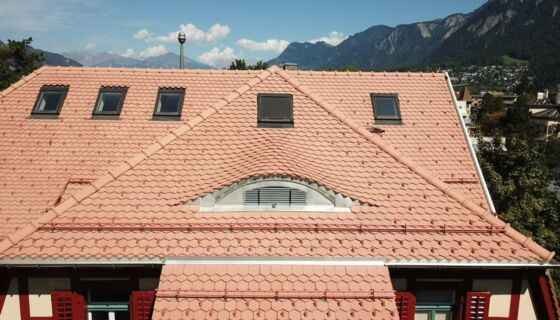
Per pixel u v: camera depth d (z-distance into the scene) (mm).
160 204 7484
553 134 73125
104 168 9602
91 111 10945
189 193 7613
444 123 11320
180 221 7242
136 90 11492
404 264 6980
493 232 7379
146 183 7801
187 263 6852
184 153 8375
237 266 6840
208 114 9289
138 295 7602
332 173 8039
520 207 17609
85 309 7754
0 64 31766
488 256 7012
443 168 10234
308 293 6469
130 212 7336
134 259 6805
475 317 7777
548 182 19141
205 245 6934
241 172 7609
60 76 11820
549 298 7488
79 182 9266
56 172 9477
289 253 6836
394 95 11898
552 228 18234
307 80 12125
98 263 6824
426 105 11750
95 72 11977
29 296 7582
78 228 7094
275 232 7207
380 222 7383
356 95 11852
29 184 9188
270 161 7727
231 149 8539
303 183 7523
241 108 9547
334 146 8750
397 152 8734
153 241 6984
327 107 9734
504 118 68688
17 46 33344
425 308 8008
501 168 18781
